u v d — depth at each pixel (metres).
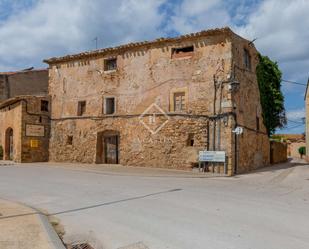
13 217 6.69
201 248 5.09
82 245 5.52
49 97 22.97
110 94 20.34
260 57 21.64
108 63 20.89
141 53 19.42
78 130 21.44
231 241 5.39
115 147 20.38
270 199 9.19
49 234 5.59
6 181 12.62
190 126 17.59
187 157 17.50
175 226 6.31
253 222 6.56
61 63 22.61
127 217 7.04
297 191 10.95
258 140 20.67
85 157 20.97
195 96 17.64
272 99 22.83
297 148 44.62
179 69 18.19
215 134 16.97
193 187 11.36
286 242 5.32
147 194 9.77
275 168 20.12
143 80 19.22
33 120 22.28
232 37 17.22
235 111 16.98
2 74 28.91
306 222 6.57
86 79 21.39
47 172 16.02
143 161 18.73
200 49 17.72
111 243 5.49
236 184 12.62
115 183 12.27
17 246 4.95
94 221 6.79
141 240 5.54
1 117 25.50
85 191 10.36
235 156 16.78
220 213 7.32
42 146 22.55
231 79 16.78
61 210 7.78
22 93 29.61
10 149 24.20
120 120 19.78
